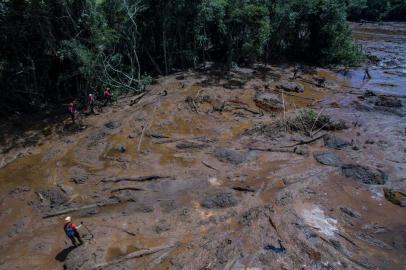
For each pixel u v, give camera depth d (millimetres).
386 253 14125
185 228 15367
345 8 37219
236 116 25281
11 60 24234
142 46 31031
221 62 35531
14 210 16797
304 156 20391
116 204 16953
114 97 26938
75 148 21438
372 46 46875
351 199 17094
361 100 28297
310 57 38750
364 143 21781
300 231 15070
